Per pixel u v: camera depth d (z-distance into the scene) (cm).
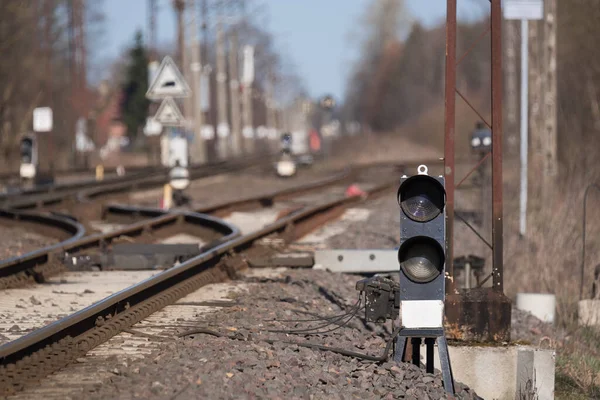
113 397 2414
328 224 8756
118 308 3600
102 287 4709
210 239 7625
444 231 2897
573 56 16450
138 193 13925
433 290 2912
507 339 3481
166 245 5734
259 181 16862
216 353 2991
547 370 3362
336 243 6956
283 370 2867
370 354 3303
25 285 4728
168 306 4019
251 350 3105
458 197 11038
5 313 3825
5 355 2642
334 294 4622
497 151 3500
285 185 15675
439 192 2888
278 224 6931
